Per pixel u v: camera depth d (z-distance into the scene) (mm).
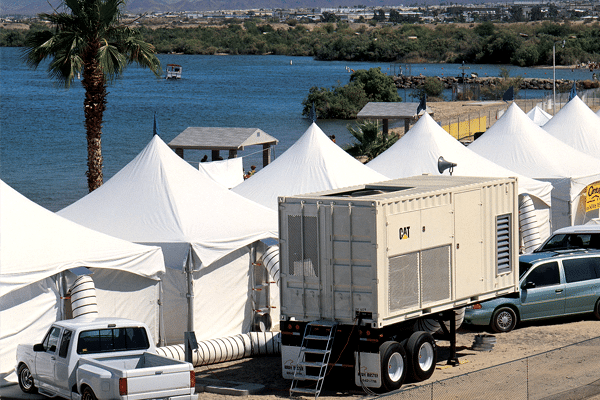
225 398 27375
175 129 171000
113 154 130500
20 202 31531
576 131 67500
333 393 27625
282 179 44969
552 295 36906
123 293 32250
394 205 26891
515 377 24141
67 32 49969
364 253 26531
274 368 31656
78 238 31250
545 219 51188
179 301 34250
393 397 22297
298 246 28047
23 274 28188
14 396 27125
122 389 22266
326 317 27594
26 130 174375
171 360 24219
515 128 58250
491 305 35812
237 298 36344
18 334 28828
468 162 51531
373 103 127312
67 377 24891
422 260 28234
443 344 34531
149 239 34344
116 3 50219
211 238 34625
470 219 30359
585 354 26047
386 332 27922
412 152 52000
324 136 46938
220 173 65875
